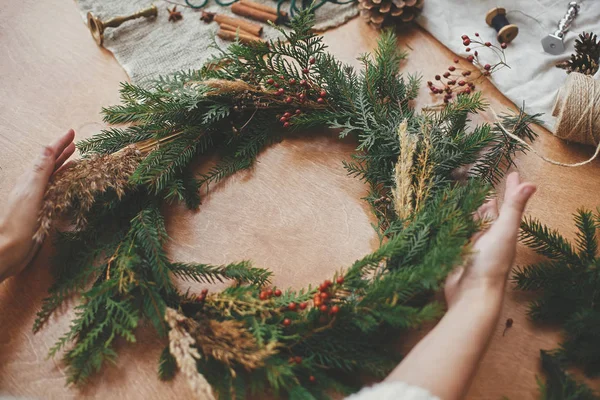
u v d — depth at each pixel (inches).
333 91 42.9
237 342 33.9
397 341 37.3
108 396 36.7
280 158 43.4
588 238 37.5
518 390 36.2
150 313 36.7
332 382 35.0
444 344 33.9
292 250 40.6
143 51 47.8
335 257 40.3
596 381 35.7
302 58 42.7
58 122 45.2
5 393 36.9
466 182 41.4
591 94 40.1
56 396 36.8
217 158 43.7
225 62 43.2
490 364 36.8
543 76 44.6
